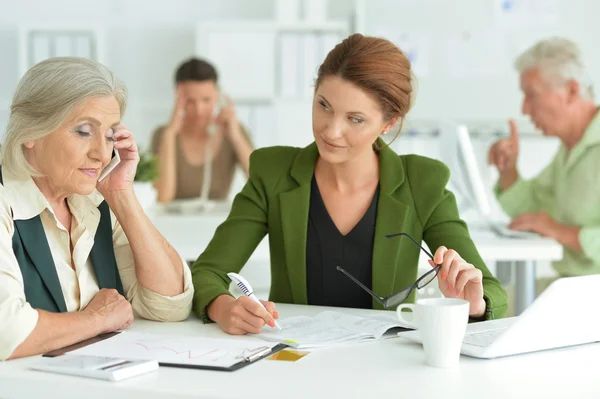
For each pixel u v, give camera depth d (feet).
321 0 21.79
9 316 5.45
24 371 5.15
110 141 6.18
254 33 21.44
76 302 6.39
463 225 7.82
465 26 21.53
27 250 6.03
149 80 23.36
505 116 21.53
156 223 13.44
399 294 6.31
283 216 7.89
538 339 5.58
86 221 6.59
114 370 4.95
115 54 23.36
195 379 4.98
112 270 6.76
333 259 7.83
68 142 5.90
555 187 13.82
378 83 6.97
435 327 5.22
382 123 7.20
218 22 21.48
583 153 13.44
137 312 6.95
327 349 5.78
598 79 21.42
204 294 6.90
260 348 5.60
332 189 7.91
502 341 5.45
